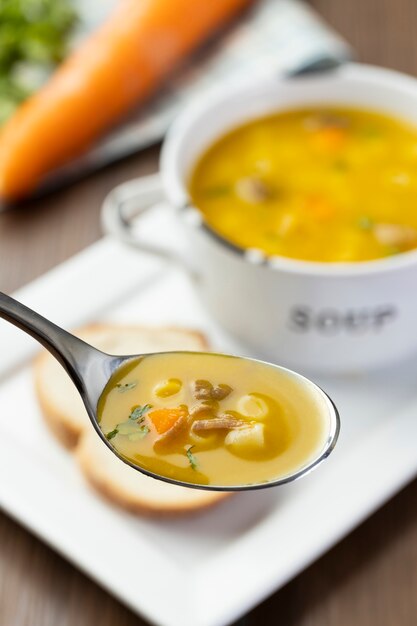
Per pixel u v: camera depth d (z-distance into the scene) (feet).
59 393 2.02
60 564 1.92
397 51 2.68
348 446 1.98
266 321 2.02
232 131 2.20
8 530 1.96
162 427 1.59
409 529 1.93
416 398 2.04
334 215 2.06
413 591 1.87
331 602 1.86
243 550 1.86
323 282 1.93
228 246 1.96
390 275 1.92
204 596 1.82
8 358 2.11
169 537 1.89
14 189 2.46
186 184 2.12
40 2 2.78
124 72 2.58
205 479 1.57
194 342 2.09
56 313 2.18
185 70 2.70
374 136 2.18
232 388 1.62
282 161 2.15
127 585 1.83
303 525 1.88
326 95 2.21
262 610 1.86
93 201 2.46
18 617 1.88
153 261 2.23
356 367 2.05
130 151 2.54
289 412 1.61
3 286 2.31
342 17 2.78
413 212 2.06
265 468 1.58
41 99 2.55
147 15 2.65
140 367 1.64
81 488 1.95
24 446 2.00
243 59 2.71
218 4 2.72
